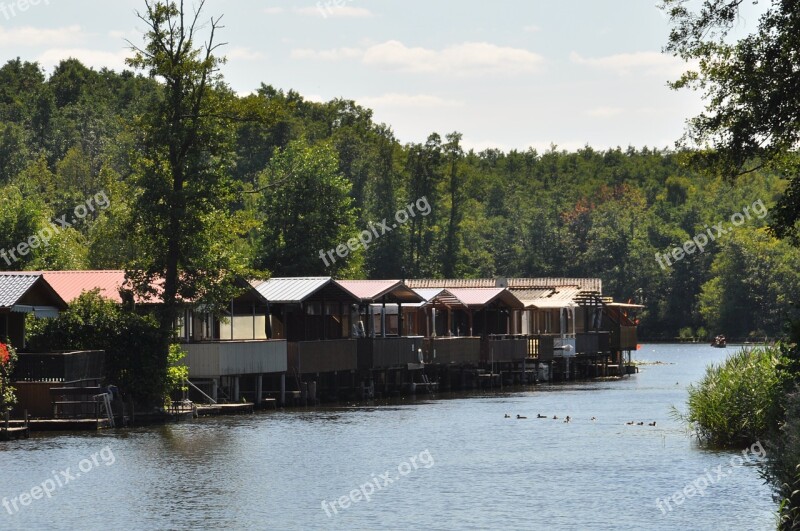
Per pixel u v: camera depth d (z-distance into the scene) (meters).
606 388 123.06
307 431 76.69
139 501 51.69
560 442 71.44
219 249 87.25
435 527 46.78
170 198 84.81
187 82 85.88
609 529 46.25
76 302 82.19
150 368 81.12
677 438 72.38
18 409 75.06
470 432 76.81
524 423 82.56
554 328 144.75
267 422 82.31
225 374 88.69
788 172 56.50
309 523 47.44
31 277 77.56
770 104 53.50
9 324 77.50
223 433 74.94
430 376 119.75
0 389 70.00
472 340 122.56
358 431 77.00
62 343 80.00
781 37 52.94
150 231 86.00
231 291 87.31
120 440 70.50
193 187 85.62
